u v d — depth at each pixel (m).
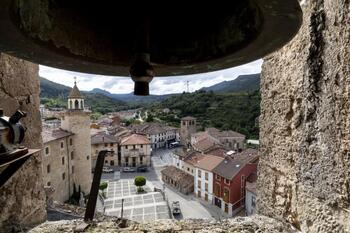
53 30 1.37
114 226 2.95
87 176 30.16
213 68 1.58
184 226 2.95
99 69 1.61
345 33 1.97
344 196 2.05
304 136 2.49
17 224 2.91
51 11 1.37
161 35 1.59
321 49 2.28
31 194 3.20
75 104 29.25
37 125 3.39
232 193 25.86
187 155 36.12
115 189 33.12
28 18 1.24
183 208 27.20
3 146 1.64
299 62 2.55
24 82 3.14
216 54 1.47
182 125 64.88
